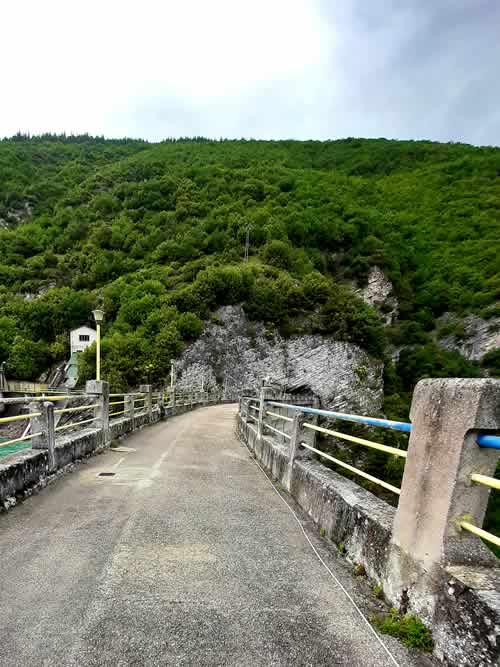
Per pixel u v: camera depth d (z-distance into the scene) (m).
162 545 3.43
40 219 90.56
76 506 4.41
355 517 3.21
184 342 49.12
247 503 4.77
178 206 82.75
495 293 62.34
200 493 5.11
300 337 53.75
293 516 4.34
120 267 70.19
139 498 4.77
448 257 74.19
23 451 5.23
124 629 2.24
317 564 3.18
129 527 3.81
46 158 118.31
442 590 2.09
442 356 57.28
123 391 42.88
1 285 70.81
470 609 1.88
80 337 58.62
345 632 2.29
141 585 2.74
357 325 53.59
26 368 57.81
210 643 2.15
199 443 9.86
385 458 26.52
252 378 51.03
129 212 85.50
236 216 76.56
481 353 56.34
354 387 49.72
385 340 57.34
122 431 10.00
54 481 5.45
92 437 7.54
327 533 3.73
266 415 8.62
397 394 51.03
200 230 74.56
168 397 19.52
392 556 2.57
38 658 1.99
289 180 91.44
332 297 57.28
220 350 50.72
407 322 64.62
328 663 2.02
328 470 4.64
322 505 3.96
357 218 80.25
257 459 7.91
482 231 75.94
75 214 87.69
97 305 62.38
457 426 2.13
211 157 109.19
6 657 1.99
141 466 6.66
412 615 2.30
